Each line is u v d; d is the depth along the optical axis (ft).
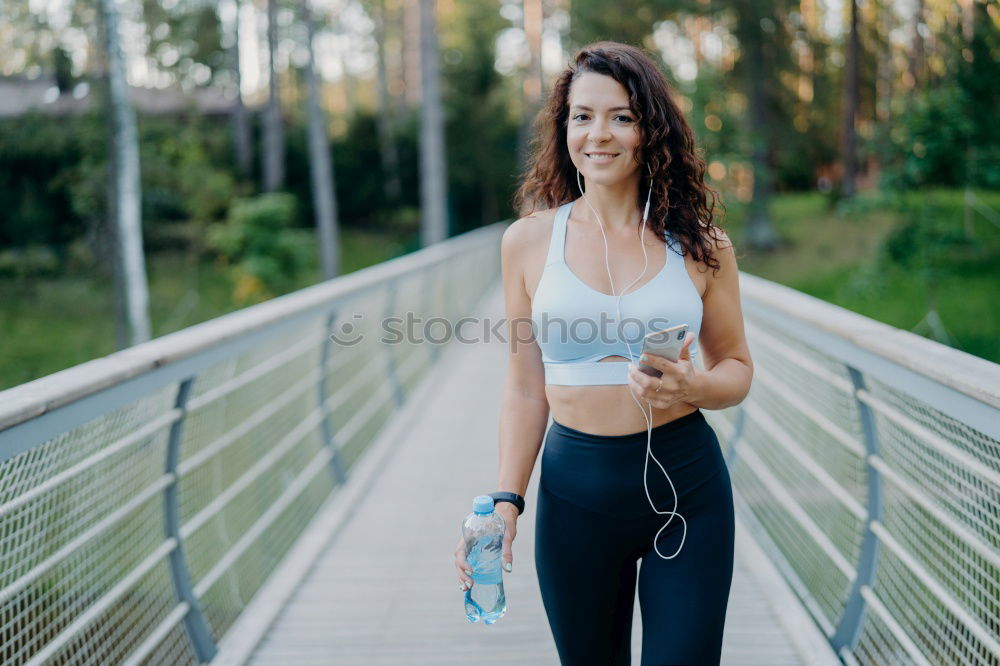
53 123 53.42
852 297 43.62
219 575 11.17
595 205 6.46
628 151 6.20
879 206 38.91
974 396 6.30
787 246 68.74
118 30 52.08
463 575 6.40
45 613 7.58
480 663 10.05
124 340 52.80
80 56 52.90
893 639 8.80
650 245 6.33
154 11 68.54
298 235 76.48
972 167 35.86
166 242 72.84
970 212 38.11
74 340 53.98
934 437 7.52
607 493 6.23
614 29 69.41
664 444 6.22
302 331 15.84
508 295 6.80
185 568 10.11
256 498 14.48
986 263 41.52
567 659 6.66
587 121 6.30
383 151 112.57
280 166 99.35
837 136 82.84
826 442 11.03
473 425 21.77
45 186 58.80
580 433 6.35
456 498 16.22
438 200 67.97
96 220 57.57
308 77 73.92
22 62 53.57
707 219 6.41
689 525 6.25
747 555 12.57
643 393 5.56
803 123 76.69
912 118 36.37
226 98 107.86
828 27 77.00
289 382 15.29
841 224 70.85
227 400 12.51
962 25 35.19
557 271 6.33
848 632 9.78
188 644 10.04
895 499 8.92
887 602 9.06
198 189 70.54
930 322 37.68
